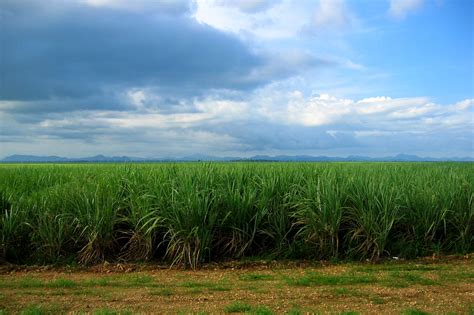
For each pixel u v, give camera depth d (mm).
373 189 10344
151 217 9812
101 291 7410
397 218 10211
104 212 9891
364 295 7070
